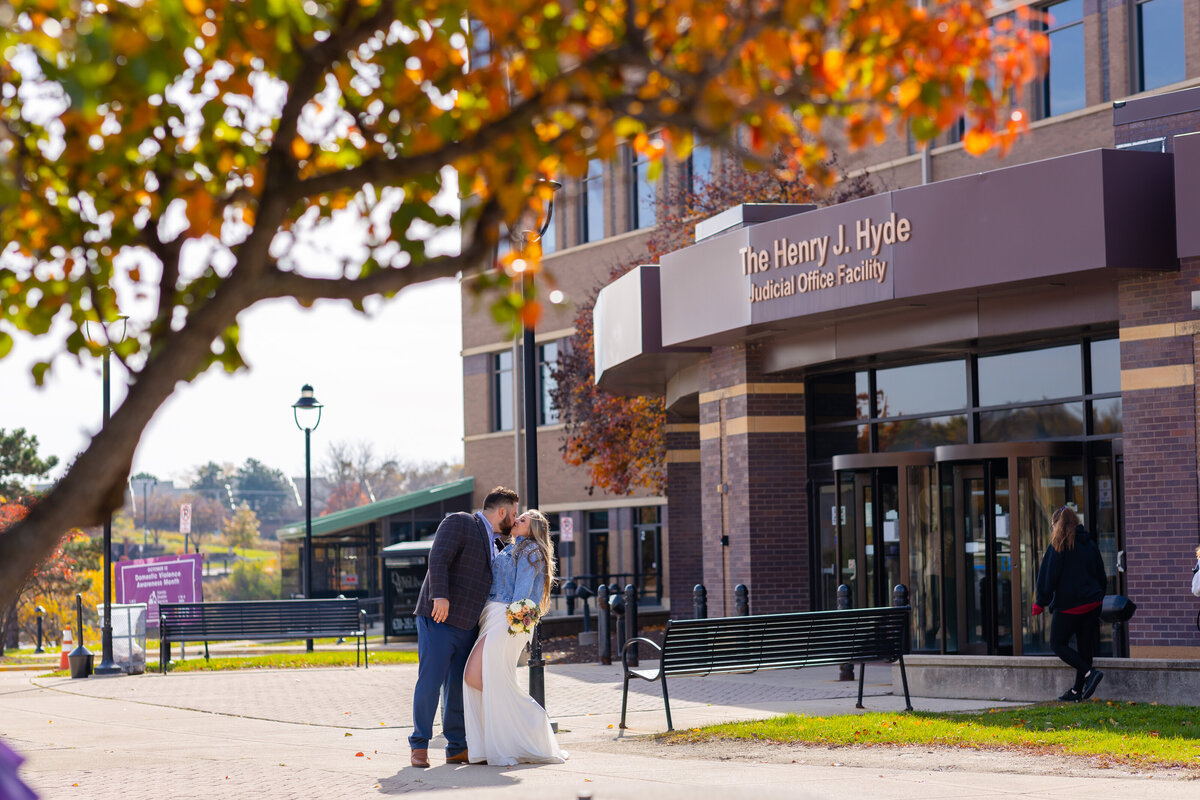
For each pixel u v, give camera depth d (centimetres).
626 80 428
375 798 779
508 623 917
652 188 3462
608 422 2830
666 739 1039
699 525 2645
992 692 1252
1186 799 711
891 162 2645
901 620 1200
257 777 875
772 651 1140
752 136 413
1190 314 1385
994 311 1577
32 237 462
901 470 1686
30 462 4306
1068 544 1179
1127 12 2334
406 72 443
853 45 434
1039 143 2452
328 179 388
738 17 398
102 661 1969
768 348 1889
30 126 454
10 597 336
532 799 339
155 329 436
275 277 383
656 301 1989
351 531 3950
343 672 1895
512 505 970
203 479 13950
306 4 395
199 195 417
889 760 889
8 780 243
